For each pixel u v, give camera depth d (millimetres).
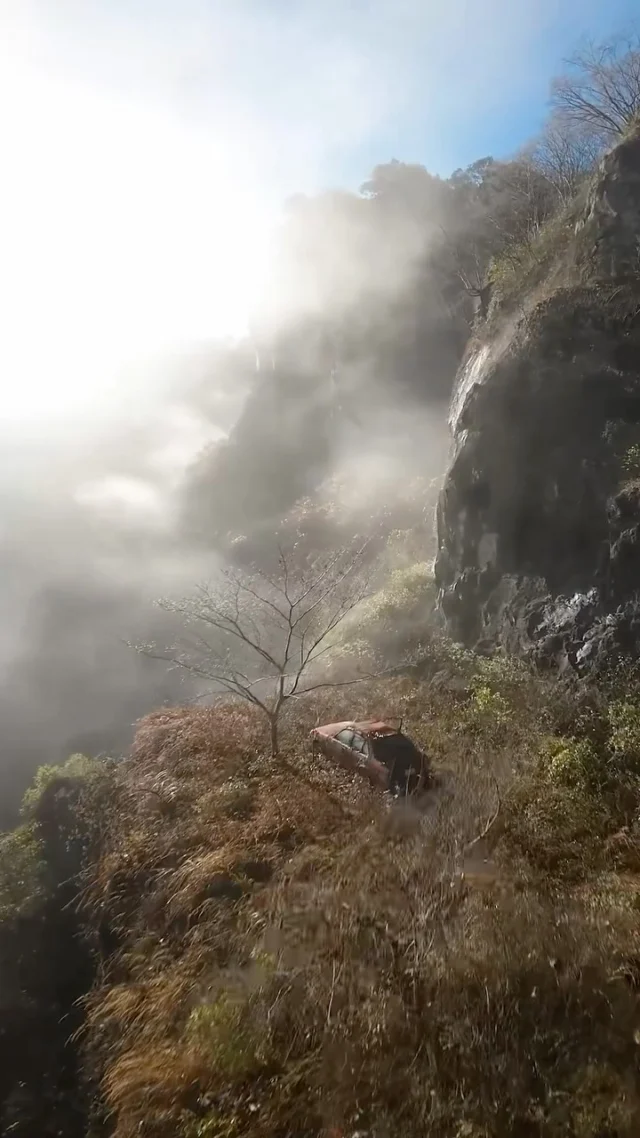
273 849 8008
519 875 6449
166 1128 5234
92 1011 7539
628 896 6242
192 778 10367
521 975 5055
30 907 10719
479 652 14109
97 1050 7156
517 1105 4367
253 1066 5312
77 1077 7402
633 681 10641
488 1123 4312
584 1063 4492
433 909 5754
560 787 8711
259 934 6426
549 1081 4449
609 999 4832
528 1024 4809
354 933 5723
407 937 5574
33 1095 7730
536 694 11531
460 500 15328
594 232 14539
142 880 8977
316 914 6066
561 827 7828
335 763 10156
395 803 8562
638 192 14086
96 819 11297
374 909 5934
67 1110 7301
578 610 12242
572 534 12938
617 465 12445
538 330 14133
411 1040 4902
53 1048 8438
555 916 5637
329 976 5480
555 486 13336
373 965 5457
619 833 7754
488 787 8383
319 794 9078
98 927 9164
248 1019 5598
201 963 6688
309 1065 5109
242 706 13242
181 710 14320
